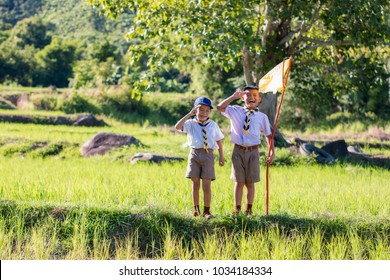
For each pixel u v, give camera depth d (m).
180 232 12.95
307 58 32.97
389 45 29.53
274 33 30.31
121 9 28.28
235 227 12.91
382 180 22.70
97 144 30.23
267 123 13.62
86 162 27.05
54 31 141.38
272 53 30.11
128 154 28.56
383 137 47.12
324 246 12.56
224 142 33.59
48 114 48.25
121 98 61.59
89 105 58.81
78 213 13.37
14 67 91.44
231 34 25.95
